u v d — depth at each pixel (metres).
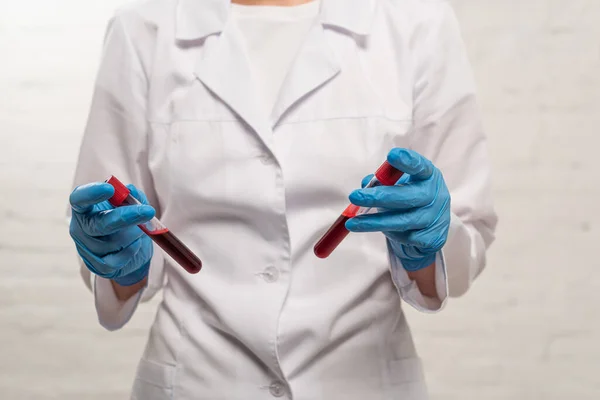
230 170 1.07
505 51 2.12
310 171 1.05
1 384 2.19
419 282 1.08
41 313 2.18
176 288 1.11
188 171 1.08
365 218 0.91
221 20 1.15
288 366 1.02
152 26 1.19
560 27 2.11
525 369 2.13
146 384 1.09
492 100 2.12
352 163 1.06
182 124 1.10
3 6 2.20
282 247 1.05
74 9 2.20
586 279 2.11
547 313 2.12
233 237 1.07
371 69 1.11
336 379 1.03
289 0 1.19
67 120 2.20
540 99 2.11
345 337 1.05
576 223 2.11
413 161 0.89
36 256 2.18
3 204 2.19
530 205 2.12
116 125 1.18
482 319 2.13
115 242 0.98
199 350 1.06
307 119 1.07
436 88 1.13
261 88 1.12
